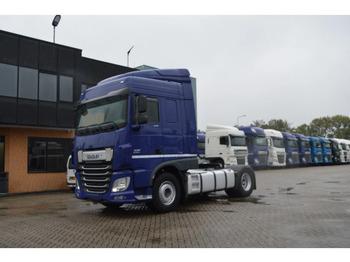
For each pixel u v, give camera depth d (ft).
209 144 84.12
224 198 40.55
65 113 66.28
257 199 38.99
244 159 83.35
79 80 69.67
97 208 36.73
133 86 29.12
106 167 28.48
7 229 26.17
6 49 59.67
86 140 30.76
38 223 28.40
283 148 104.12
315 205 33.19
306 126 283.59
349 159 151.64
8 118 58.95
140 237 22.02
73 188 62.54
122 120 28.40
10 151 61.16
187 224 25.61
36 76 62.95
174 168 32.27
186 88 33.81
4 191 59.72
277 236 21.18
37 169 64.08
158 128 30.42
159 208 30.19
